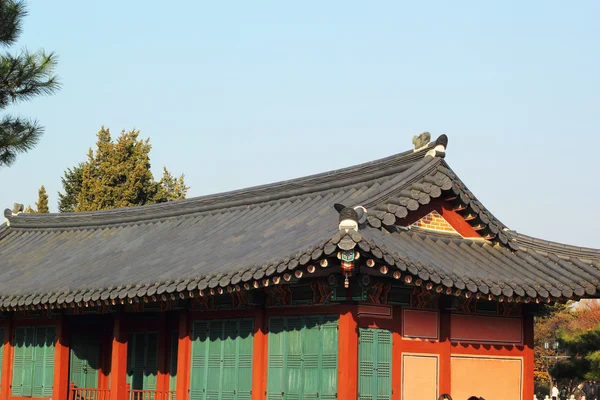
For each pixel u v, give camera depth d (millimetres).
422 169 21875
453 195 22281
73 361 28453
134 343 27719
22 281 27469
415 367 20688
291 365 20719
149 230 29547
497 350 22594
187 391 23688
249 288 19109
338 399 19188
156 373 26531
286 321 21109
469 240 22891
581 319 73750
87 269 26188
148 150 59906
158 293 20938
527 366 23219
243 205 27547
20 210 36062
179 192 60844
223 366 22766
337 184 24891
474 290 19172
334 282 19016
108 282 23188
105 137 59500
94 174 58719
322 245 17172
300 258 17578
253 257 20406
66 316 27750
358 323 19578
